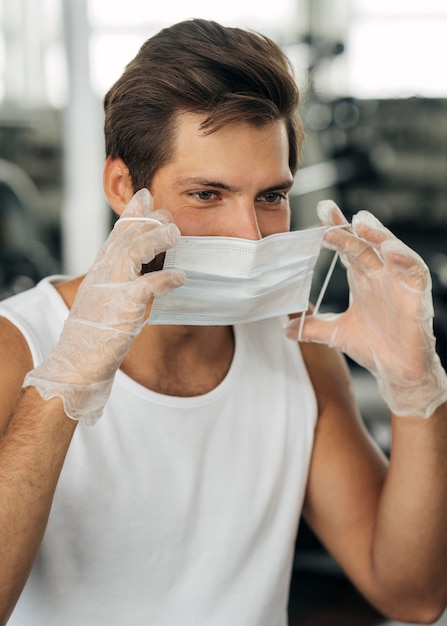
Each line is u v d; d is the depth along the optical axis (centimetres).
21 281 473
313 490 140
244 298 116
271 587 131
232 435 129
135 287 101
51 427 101
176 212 116
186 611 123
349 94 785
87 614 118
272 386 135
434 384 127
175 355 127
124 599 120
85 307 104
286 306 124
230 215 115
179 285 104
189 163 113
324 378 145
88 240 593
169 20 714
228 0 753
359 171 693
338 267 566
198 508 124
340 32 775
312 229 118
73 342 103
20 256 479
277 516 133
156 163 116
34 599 117
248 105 110
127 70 120
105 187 127
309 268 122
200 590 124
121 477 118
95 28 699
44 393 102
